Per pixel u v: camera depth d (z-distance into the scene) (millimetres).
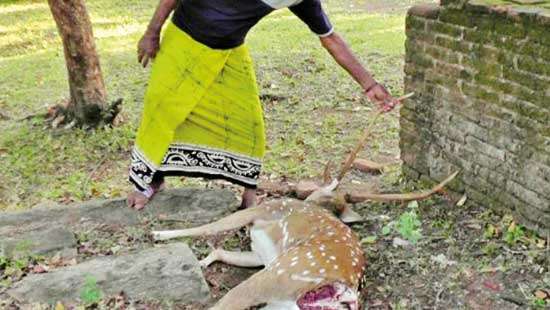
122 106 9078
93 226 6262
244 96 6195
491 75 6133
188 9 5980
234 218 5863
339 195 6137
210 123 6219
